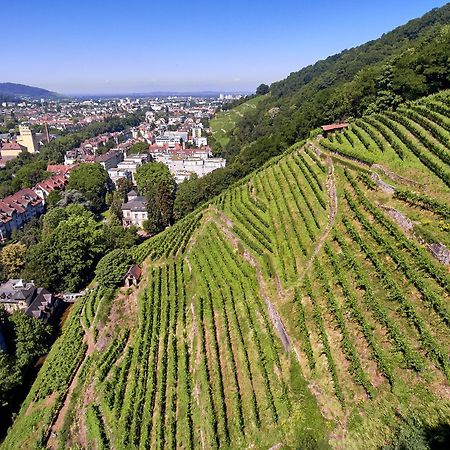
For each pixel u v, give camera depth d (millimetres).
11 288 91875
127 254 86125
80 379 64312
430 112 68750
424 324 39094
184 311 70375
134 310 76750
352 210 58438
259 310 57312
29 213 162125
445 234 45781
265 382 46719
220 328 60219
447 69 77625
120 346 67938
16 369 66625
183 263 84750
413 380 36531
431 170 56750
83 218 120250
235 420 45094
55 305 93750
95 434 52469
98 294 84938
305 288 52844
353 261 49750
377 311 42562
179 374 56781
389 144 68250
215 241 81875
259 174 94938
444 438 31172
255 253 68375
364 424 36281
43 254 99125
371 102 94812
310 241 60281
